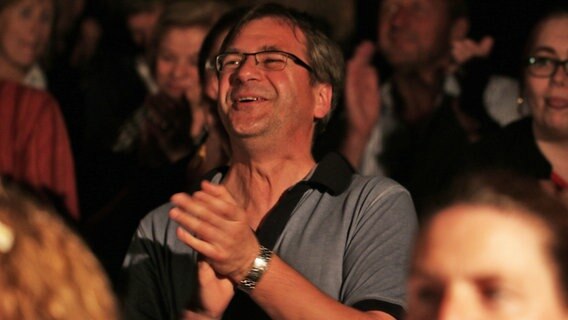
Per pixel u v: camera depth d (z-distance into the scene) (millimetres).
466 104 9117
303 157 6266
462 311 3393
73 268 3299
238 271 5402
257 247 5410
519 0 9211
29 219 3318
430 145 8953
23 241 3260
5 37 10000
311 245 5953
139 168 9133
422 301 3479
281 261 5465
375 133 9320
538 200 3447
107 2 11016
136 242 6355
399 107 9352
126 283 6281
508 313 3379
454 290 3412
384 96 9414
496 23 9266
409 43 9336
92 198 9461
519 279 3377
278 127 6121
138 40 10867
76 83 10523
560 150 8039
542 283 3377
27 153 9148
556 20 8062
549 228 3396
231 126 6172
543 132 8062
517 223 3398
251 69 6168
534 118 8117
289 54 6211
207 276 5559
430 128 9094
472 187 3498
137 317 6215
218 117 7211
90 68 10648
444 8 9320
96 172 9516
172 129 9094
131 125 9492
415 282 3490
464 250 3412
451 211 3469
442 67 9312
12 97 9258
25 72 10125
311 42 6340
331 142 9219
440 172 8797
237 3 9656
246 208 6242
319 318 5430
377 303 5664
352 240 5930
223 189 5270
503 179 3504
